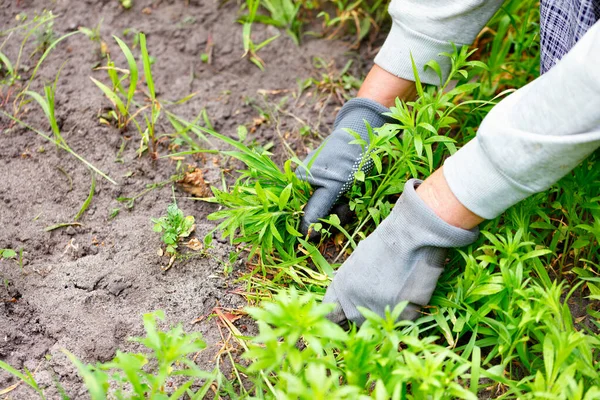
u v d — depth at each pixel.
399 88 1.26
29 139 1.38
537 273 1.17
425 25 1.21
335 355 1.15
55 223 1.29
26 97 1.42
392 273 1.13
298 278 1.21
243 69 1.49
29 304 1.21
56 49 1.48
